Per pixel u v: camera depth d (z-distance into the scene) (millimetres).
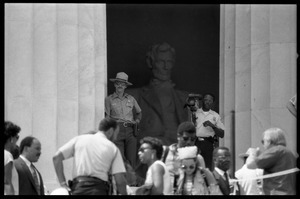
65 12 30438
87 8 30672
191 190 24969
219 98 32656
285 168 25297
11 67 30062
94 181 24766
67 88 30297
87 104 30578
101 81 30969
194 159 25031
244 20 31453
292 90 30891
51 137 30031
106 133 25141
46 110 30094
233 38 31750
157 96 34781
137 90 34938
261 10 31172
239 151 31188
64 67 30328
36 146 25438
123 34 35094
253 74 31109
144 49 35125
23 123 29953
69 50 30359
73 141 25062
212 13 35031
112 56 35031
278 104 30875
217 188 25188
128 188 25797
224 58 32000
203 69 34969
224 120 31734
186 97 34875
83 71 30594
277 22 31031
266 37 31094
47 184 29578
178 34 35031
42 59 30234
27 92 30047
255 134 31000
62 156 24969
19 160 25344
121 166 24922
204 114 31203
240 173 26344
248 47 31312
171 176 25172
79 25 30578
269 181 25406
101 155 24797
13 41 30125
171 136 34594
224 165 25672
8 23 30156
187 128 25406
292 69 30938
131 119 31797
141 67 35062
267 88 31000
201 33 35000
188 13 35094
